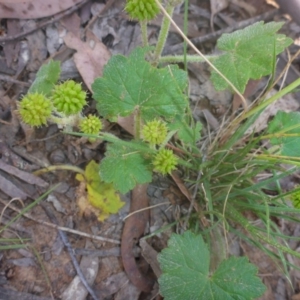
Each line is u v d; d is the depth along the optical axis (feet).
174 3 0.72
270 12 1.02
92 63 0.88
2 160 0.80
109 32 0.92
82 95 0.64
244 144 0.90
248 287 0.68
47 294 0.75
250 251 0.88
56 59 0.89
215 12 1.01
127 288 0.80
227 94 0.96
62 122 0.68
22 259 0.76
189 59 0.80
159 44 0.79
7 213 0.78
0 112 0.84
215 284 0.69
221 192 0.82
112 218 0.82
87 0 0.90
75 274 0.78
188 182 0.85
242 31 0.77
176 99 0.71
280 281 0.87
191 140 0.77
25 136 0.84
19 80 0.87
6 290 0.73
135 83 0.71
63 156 0.85
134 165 0.72
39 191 0.81
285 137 0.79
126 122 0.85
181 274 0.68
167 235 0.84
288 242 0.91
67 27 0.90
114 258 0.81
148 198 0.85
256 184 0.75
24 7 0.87
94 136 0.64
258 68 0.73
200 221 0.83
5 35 0.88
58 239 0.78
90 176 0.82
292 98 0.97
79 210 0.81
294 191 0.72
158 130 0.68
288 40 0.73
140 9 0.67
